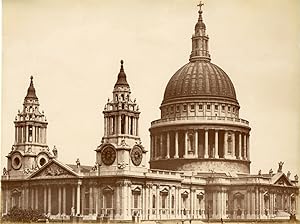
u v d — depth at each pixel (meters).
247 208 169.75
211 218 171.38
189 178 170.75
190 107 181.62
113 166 156.12
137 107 159.50
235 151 178.12
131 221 153.00
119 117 156.62
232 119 179.50
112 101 157.75
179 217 165.75
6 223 156.50
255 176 169.38
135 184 156.75
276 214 164.12
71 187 161.12
